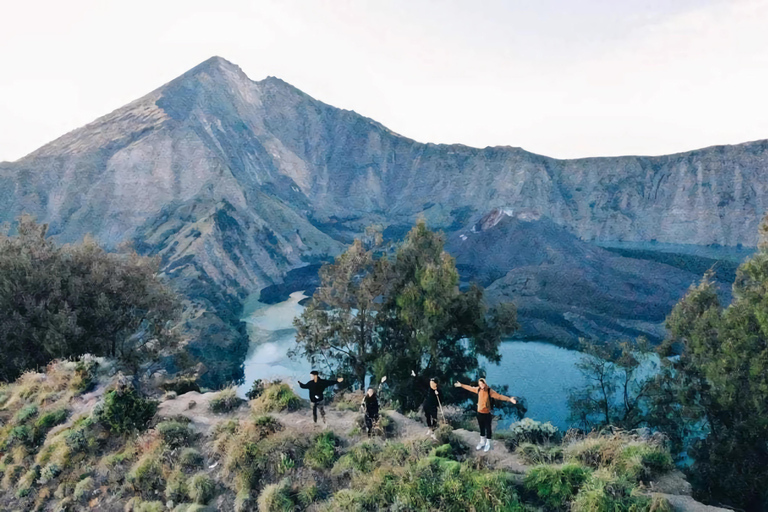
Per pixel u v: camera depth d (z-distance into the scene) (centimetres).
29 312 2889
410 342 3481
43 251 3288
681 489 984
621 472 1014
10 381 2703
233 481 1223
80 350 3058
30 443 1568
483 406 1191
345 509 1018
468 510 947
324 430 1344
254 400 1702
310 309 3659
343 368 3841
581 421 3619
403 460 1169
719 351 2634
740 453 2380
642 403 3566
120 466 1353
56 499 1330
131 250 4031
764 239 2503
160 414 1636
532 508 934
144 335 3866
